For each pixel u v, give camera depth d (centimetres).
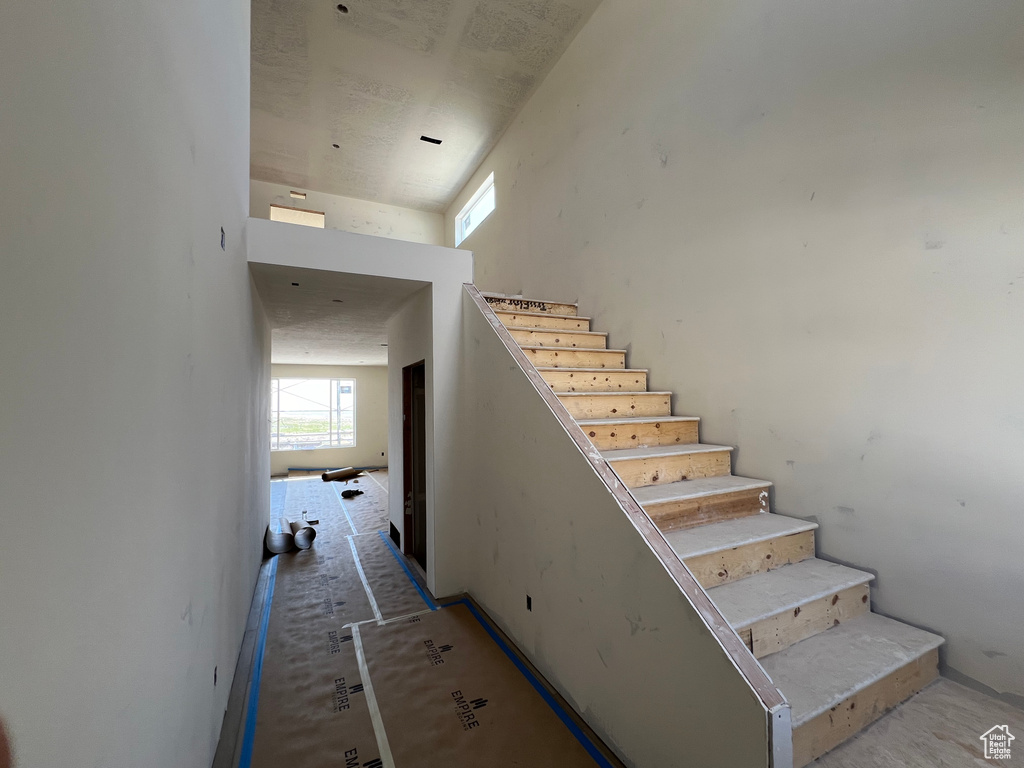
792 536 214
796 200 239
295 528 445
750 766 109
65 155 62
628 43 371
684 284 312
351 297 348
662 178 334
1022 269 162
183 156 119
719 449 266
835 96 221
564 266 461
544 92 498
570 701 191
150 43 94
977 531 171
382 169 675
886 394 200
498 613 265
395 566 374
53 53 59
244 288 245
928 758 135
